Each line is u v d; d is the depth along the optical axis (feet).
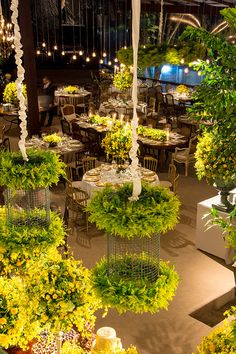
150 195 10.61
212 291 22.90
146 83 62.13
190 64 14.15
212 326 21.02
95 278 11.16
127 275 10.84
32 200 12.87
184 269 24.81
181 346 19.08
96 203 10.52
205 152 18.52
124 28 64.44
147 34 59.88
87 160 33.27
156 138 37.76
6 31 45.03
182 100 52.21
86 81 70.28
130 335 19.74
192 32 13.50
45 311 11.86
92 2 66.59
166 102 52.65
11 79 62.85
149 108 51.93
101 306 12.44
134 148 9.99
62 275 12.32
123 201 10.44
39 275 12.32
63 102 55.77
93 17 66.13
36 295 11.96
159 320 20.68
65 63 72.90
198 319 21.47
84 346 15.89
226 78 13.21
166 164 40.88
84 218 30.01
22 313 12.32
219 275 24.29
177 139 38.11
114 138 29.48
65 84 65.62
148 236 10.18
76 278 12.30
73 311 11.91
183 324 20.42
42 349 15.26
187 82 62.90
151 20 59.67
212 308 22.09
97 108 55.42
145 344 19.20
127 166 29.76
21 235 12.39
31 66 43.21
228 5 38.40
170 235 28.30
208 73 13.58
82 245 27.09
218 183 23.66
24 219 12.94
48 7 67.31
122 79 45.44
